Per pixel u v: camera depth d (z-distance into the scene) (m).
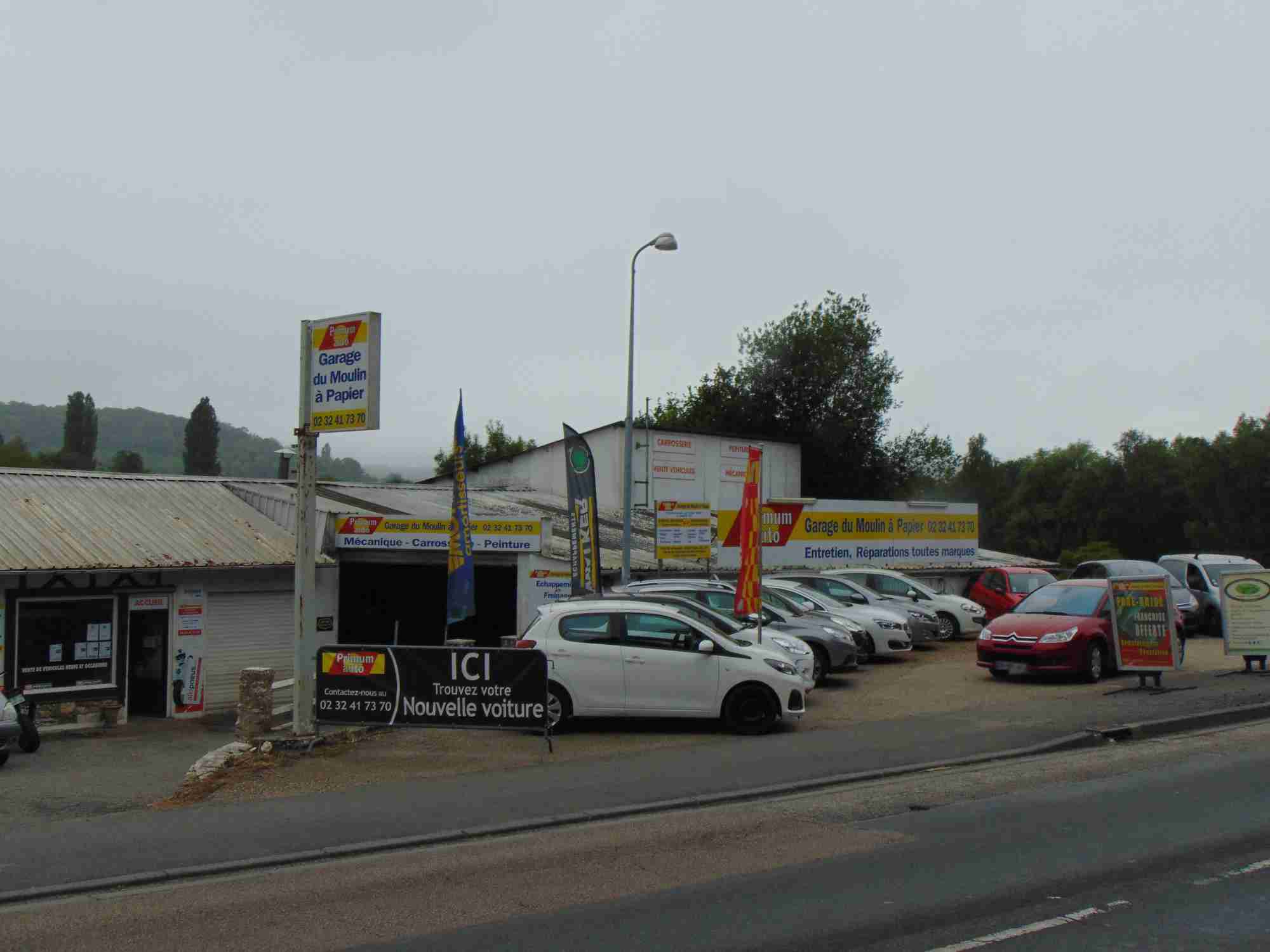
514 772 11.52
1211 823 8.88
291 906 7.02
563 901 7.00
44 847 8.62
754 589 16.69
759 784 10.60
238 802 10.34
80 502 25.16
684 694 13.85
